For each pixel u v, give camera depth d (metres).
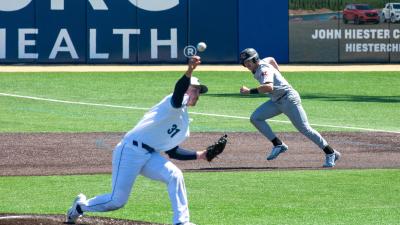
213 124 50.97
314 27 89.25
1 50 84.25
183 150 23.36
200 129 48.56
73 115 54.19
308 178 33.56
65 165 36.41
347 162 37.72
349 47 89.75
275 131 48.06
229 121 52.38
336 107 59.94
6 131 46.78
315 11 89.06
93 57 85.81
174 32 86.94
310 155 39.84
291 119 36.09
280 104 35.97
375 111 58.09
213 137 45.12
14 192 30.53
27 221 24.95
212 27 87.44
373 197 29.81
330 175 34.28
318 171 35.28
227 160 38.22
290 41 89.00
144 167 22.81
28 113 54.81
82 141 43.25
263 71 35.12
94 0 85.44
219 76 78.06
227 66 86.19
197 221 25.91
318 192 30.72
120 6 85.94
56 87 68.94
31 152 39.72
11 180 32.88
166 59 87.00
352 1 89.50
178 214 22.59
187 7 86.94
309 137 36.19
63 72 79.00
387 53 89.88
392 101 63.88
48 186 31.69
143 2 86.31
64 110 56.47
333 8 89.38
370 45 90.00
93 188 31.27
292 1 88.69
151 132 22.52
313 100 63.84
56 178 33.34
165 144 22.81
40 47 84.81
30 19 84.44
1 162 37.06
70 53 85.44
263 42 88.44
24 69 80.94
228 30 87.69
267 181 32.91
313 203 28.75
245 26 87.94
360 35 89.81
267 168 36.09
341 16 89.56
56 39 85.12
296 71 82.94
